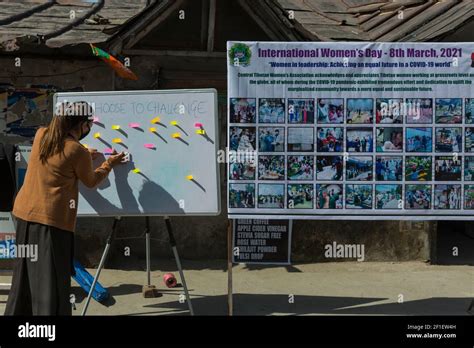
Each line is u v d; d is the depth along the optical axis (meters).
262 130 5.34
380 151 5.39
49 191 4.56
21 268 4.65
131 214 5.28
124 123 5.32
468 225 9.69
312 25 8.71
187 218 7.80
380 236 7.84
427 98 5.38
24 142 7.33
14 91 7.31
